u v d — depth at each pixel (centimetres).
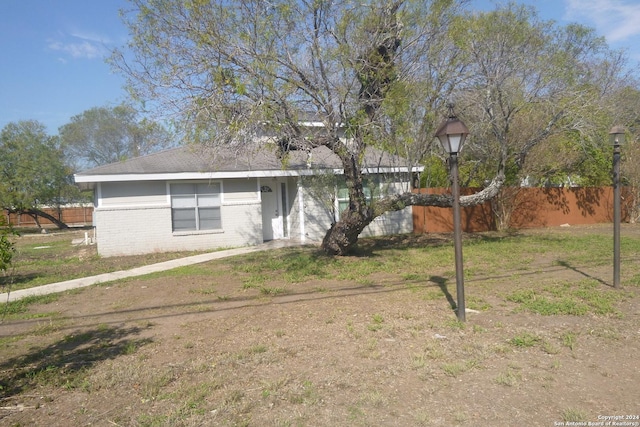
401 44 1082
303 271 1107
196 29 929
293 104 986
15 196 3212
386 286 944
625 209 2411
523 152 1404
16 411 440
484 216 2056
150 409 436
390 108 1014
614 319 696
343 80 1007
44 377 518
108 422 414
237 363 545
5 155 3253
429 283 962
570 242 1562
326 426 400
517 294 830
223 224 1680
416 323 682
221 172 1583
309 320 715
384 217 1895
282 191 1870
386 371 515
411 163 1238
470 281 977
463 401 444
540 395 456
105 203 1549
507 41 1246
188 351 593
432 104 1182
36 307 879
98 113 4859
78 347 626
